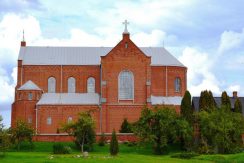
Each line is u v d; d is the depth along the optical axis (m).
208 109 125.12
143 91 140.00
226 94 131.25
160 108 119.25
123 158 93.75
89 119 118.00
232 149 117.50
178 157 103.88
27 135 116.88
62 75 148.12
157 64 148.50
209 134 119.00
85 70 148.75
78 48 154.38
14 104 142.88
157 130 116.12
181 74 149.62
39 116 138.00
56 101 140.88
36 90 140.88
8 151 113.88
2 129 105.31
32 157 93.00
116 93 139.50
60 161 84.69
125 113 138.88
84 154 97.94
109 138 126.25
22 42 153.50
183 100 125.31
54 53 151.88
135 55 141.00
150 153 115.94
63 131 123.00
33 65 147.38
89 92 147.38
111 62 140.38
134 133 118.62
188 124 117.81
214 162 93.06
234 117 122.06
